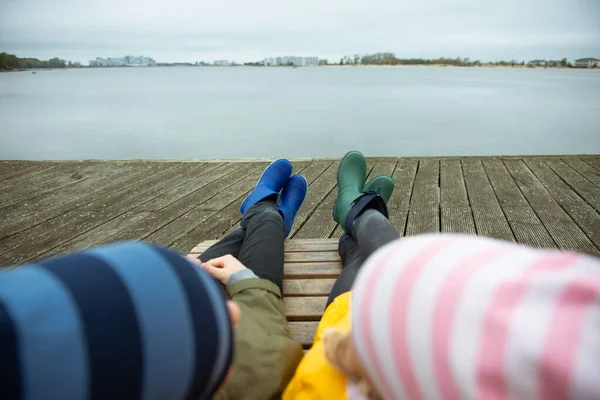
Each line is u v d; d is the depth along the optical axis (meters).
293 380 0.88
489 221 2.32
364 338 0.52
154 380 0.41
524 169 3.32
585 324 0.33
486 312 0.38
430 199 2.70
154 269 0.44
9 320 0.34
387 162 3.71
